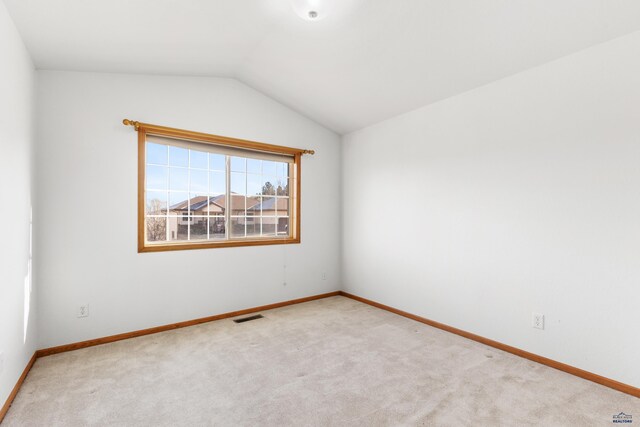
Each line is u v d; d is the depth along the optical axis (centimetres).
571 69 226
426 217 333
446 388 209
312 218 425
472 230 291
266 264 382
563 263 232
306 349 269
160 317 310
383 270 386
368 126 406
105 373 228
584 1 183
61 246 265
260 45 277
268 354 259
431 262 329
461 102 299
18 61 207
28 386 210
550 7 191
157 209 319
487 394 202
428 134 331
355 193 429
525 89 252
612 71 207
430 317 330
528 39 219
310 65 299
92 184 278
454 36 229
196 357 254
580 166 222
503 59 243
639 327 198
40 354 255
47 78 261
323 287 438
